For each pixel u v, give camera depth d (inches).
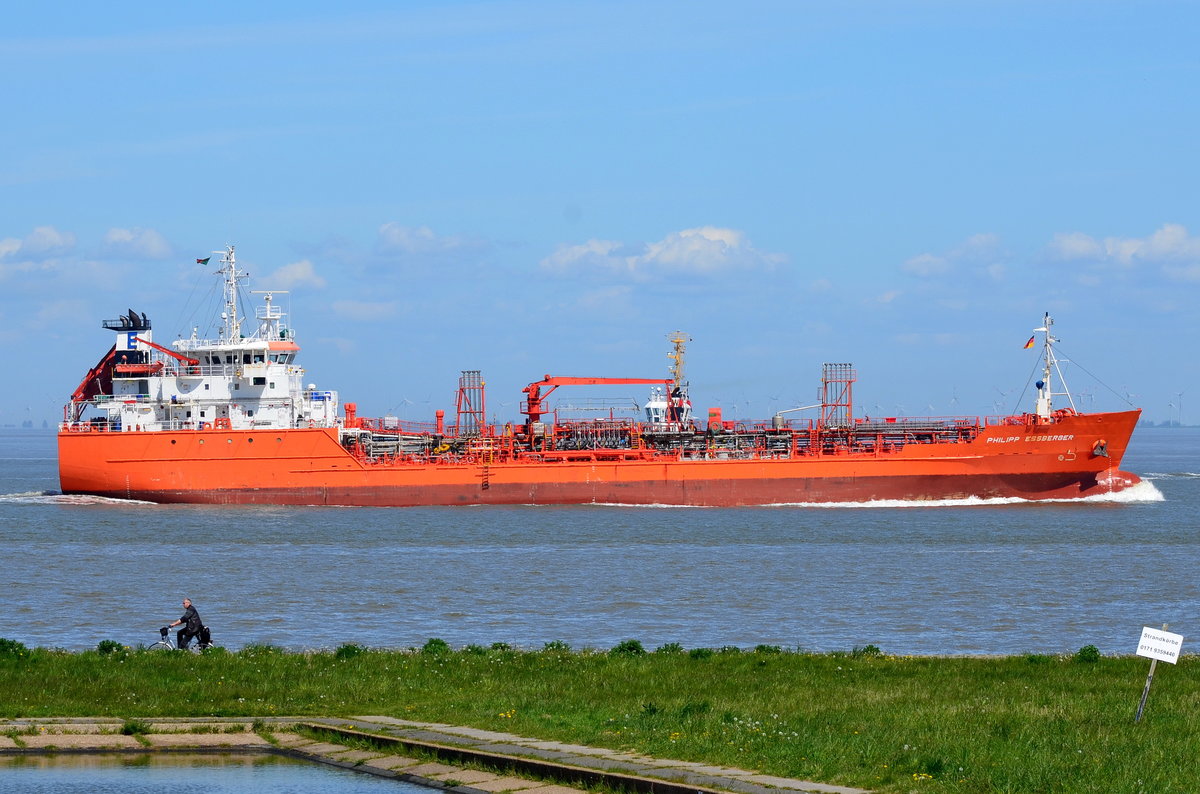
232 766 3474.4
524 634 6619.1
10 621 7007.9
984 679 4586.6
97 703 4180.6
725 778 3176.7
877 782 3149.6
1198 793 3053.6
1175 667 4835.1
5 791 3203.7
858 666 4933.6
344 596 7859.3
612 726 3759.8
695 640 6456.7
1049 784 3115.2
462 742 3595.0
